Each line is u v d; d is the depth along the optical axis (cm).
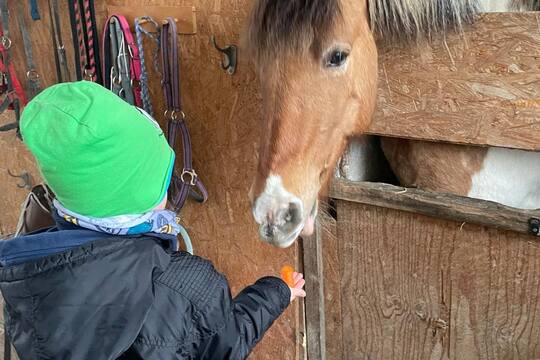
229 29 141
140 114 85
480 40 109
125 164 79
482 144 115
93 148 76
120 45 148
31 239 80
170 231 91
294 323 163
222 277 90
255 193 104
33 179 218
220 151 158
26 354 79
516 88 108
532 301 119
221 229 169
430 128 120
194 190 169
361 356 158
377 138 155
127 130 79
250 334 96
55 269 77
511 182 130
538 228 109
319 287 154
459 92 115
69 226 83
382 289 144
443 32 112
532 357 124
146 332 81
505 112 110
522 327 123
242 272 170
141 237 85
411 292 139
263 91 105
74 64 179
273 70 100
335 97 104
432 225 128
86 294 77
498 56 108
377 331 151
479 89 112
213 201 166
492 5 136
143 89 149
